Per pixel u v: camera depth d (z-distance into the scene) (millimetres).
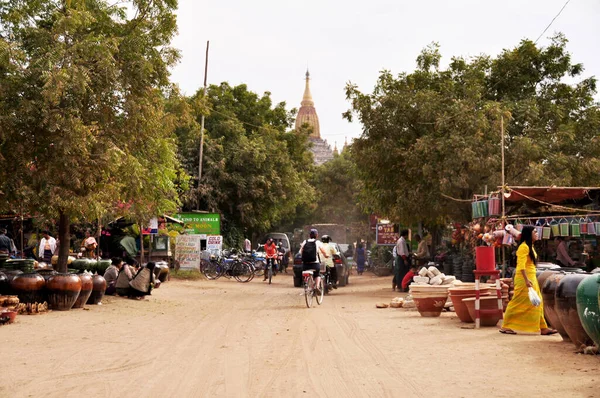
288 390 6551
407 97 21984
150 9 15906
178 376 7254
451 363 7984
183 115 16562
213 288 23109
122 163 14562
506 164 19703
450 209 21188
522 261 10188
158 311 14570
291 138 46656
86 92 14117
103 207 14688
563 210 17094
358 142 22594
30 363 7930
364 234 60469
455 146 19797
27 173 13586
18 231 24438
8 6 14547
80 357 8406
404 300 15852
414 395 6316
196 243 29141
